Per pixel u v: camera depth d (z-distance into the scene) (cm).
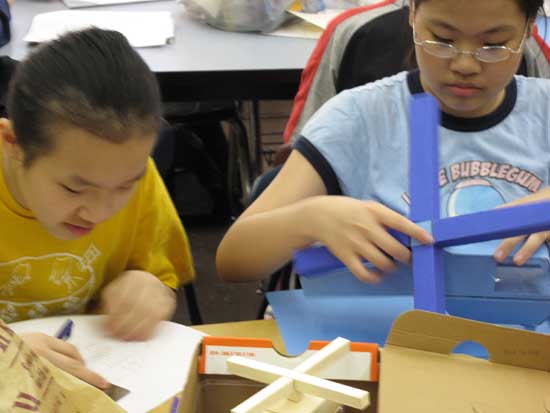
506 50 99
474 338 63
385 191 116
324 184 118
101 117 79
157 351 85
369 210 92
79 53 83
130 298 94
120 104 80
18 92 85
